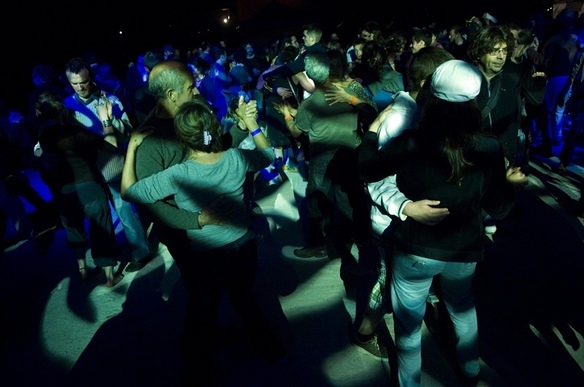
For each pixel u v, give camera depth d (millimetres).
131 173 2188
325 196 3580
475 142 1704
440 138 1676
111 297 3561
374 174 1897
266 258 3941
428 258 1870
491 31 2604
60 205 3557
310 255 3873
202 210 2109
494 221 4047
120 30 15250
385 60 4109
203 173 2072
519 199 4496
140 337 3064
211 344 2549
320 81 3166
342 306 3186
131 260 4117
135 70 7398
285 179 5766
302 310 3182
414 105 2084
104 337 3098
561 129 6383
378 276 2545
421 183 1788
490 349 2637
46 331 3213
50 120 3188
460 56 5457
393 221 2238
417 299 2031
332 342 2850
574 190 4602
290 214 4766
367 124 3365
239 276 2381
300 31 15305
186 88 2193
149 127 2195
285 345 2859
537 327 2777
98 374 2766
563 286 3148
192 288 2385
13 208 4570
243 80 6418
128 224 3746
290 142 5430
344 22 16500
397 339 2168
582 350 2580
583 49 5738
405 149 1780
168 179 2049
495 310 2957
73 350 2996
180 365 2781
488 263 3482
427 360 2611
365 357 2701
